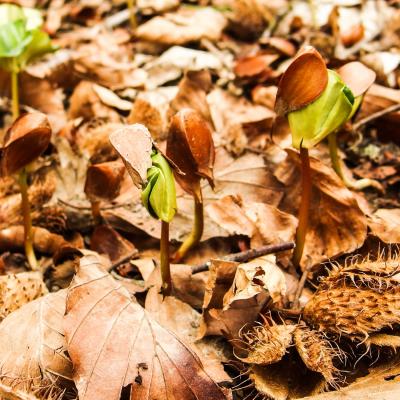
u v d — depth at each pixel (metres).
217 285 0.31
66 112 0.42
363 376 0.30
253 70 0.42
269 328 0.30
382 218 0.34
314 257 0.33
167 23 0.47
